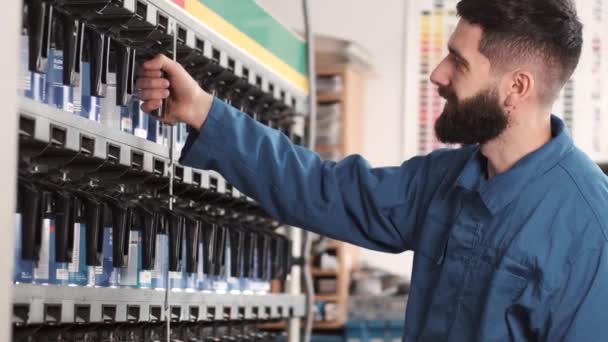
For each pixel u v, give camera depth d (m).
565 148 2.11
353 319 6.79
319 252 6.82
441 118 2.13
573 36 2.11
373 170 2.33
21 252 1.75
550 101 2.13
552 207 2.05
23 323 1.73
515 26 2.05
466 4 2.11
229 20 2.59
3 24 1.48
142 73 2.10
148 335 2.30
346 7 7.47
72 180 1.98
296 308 3.23
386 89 7.43
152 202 2.29
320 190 2.30
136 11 2.05
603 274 1.96
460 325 2.09
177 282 2.36
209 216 2.62
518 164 2.09
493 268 2.06
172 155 2.31
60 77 1.85
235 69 2.63
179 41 2.29
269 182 2.26
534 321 2.01
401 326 6.62
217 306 2.56
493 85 2.08
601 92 6.66
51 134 1.80
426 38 7.32
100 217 1.99
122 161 2.06
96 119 1.98
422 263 2.21
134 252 2.16
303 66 3.28
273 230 3.04
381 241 2.33
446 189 2.22
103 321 2.01
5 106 1.48
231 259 2.67
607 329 1.94
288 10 7.47
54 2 1.87
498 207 2.08
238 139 2.22
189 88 2.17
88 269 1.98
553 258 2.01
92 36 1.95
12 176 1.50
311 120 3.27
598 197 2.04
